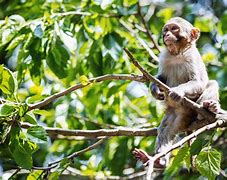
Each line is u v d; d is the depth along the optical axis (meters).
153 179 16.64
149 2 17.75
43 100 11.24
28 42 14.00
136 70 15.67
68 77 15.97
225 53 17.58
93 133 11.95
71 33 14.28
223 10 19.52
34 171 11.58
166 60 13.24
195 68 12.98
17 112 10.85
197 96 12.62
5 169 13.05
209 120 11.74
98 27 15.66
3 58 15.96
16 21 14.45
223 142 16.06
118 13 15.82
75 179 18.12
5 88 11.24
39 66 14.06
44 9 16.17
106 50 15.20
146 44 16.25
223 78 16.47
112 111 17.03
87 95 16.95
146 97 17.14
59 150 18.00
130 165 17.81
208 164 10.88
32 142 10.83
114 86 16.06
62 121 16.06
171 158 13.66
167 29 13.37
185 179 15.87
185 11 19.00
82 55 15.84
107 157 16.45
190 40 13.30
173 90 11.46
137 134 12.34
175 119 12.48
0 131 11.36
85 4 16.03
